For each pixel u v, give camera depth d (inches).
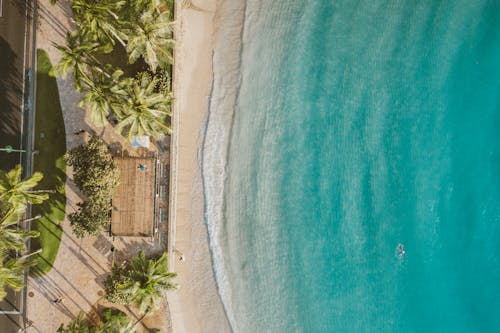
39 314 1537.9
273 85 1606.8
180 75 1565.0
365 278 1642.5
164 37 1359.5
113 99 1258.6
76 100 1517.0
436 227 1653.5
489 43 1642.5
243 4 1593.3
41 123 1517.0
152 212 1430.9
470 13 1631.4
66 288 1531.7
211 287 1605.6
